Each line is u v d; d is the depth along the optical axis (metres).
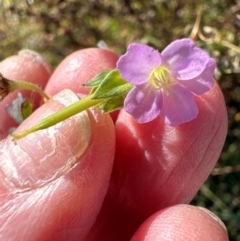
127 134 0.05
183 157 0.05
